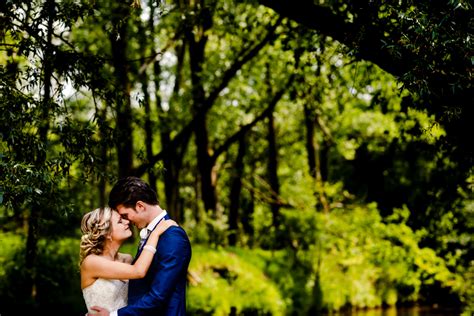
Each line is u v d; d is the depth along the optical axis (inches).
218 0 421.4
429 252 518.6
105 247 191.8
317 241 695.7
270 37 403.2
